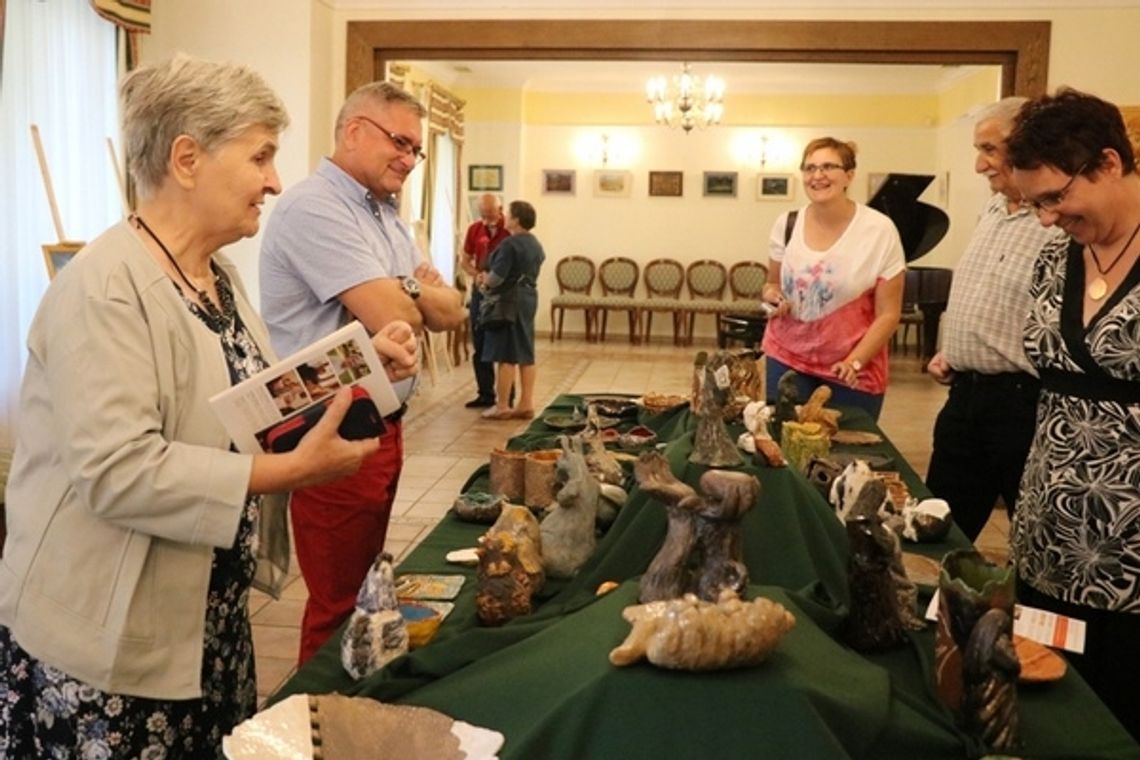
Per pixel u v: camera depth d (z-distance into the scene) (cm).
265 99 151
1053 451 206
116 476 135
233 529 140
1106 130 187
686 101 1080
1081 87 569
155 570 144
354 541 243
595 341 1259
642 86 1281
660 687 122
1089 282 200
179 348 146
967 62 587
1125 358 190
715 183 1290
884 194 812
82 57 535
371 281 236
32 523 143
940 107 1234
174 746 151
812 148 349
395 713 128
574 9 595
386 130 240
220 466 140
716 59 608
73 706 142
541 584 178
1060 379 205
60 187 522
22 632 143
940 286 1044
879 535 155
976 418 309
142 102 146
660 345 1240
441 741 124
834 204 351
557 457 237
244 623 167
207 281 161
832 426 299
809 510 193
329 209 238
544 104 1298
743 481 143
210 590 157
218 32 591
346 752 123
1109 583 198
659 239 1308
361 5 609
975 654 133
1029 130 190
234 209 150
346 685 151
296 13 586
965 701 134
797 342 364
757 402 273
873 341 347
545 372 988
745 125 1277
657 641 123
